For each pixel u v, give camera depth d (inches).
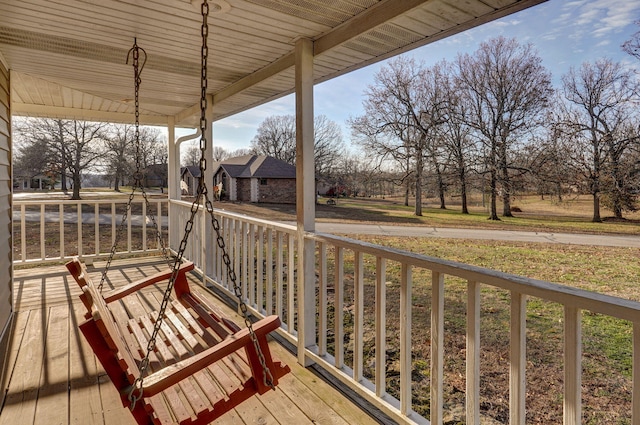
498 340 116.6
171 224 245.6
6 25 101.0
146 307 146.4
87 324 60.4
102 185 749.9
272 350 114.0
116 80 155.4
